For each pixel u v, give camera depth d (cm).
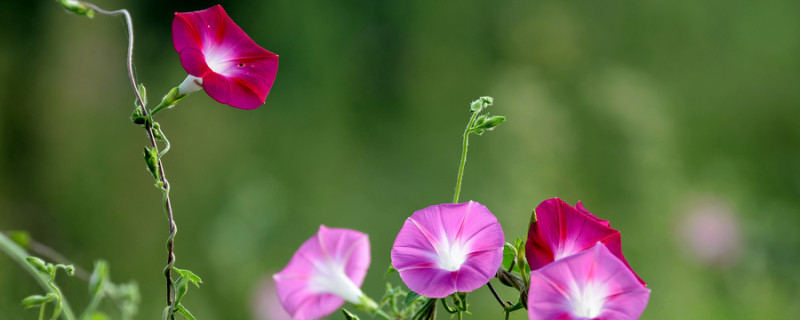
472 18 496
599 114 411
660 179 396
